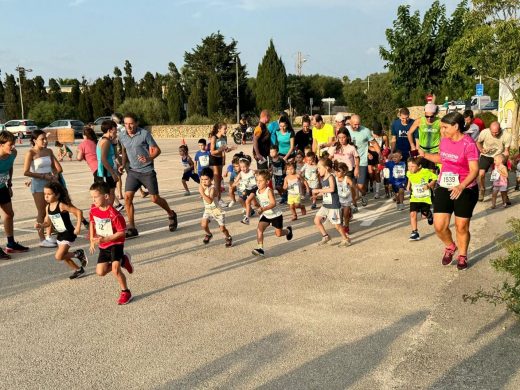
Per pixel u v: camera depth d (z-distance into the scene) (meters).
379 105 34.00
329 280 5.91
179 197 12.59
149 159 8.20
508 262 4.70
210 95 55.12
